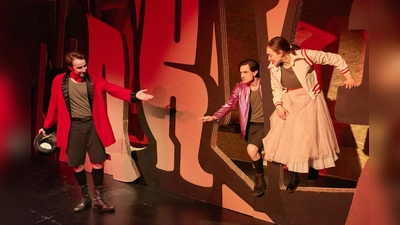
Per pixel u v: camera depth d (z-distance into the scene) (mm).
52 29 4285
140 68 3391
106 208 2855
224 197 2902
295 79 2295
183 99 3080
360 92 2098
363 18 2029
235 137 3791
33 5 4332
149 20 3262
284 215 2537
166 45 3143
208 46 2844
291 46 2359
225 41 2752
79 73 2654
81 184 2906
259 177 2652
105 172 3883
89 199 2959
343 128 3008
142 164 3492
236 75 3668
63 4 4051
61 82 2693
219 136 3885
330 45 3021
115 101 3562
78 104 2727
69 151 2762
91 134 2783
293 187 2477
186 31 2979
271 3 2432
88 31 3805
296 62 2260
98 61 3705
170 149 3246
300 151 2299
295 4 2307
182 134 3137
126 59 3432
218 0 2734
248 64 2594
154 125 3346
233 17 3596
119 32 3441
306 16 3121
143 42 3340
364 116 2088
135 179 3477
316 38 3094
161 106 3258
